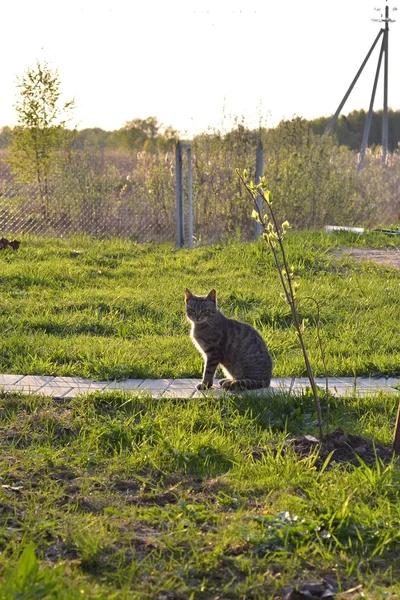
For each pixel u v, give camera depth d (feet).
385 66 119.24
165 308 36.91
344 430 22.40
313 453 19.99
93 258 49.19
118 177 66.90
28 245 53.93
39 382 26.66
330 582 14.24
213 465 19.66
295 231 61.05
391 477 18.26
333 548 15.29
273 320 35.60
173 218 62.69
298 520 15.97
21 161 68.08
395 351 30.63
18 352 30.07
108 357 28.78
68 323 33.94
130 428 21.74
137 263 48.47
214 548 15.07
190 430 21.95
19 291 39.99
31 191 61.57
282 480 18.33
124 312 36.73
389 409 24.27
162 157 67.67
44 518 16.10
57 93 68.28
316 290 40.65
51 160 66.13
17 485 18.06
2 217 60.44
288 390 25.90
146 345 30.96
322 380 27.66
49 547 15.11
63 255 50.55
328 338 32.63
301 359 29.14
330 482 18.12
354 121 197.98
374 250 54.49
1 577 13.21
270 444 21.01
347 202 70.74
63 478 18.74
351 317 35.60
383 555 15.24
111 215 62.39
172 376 28.02
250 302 38.73
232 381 26.96
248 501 17.54
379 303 38.27
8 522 16.07
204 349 27.17
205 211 62.95
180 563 14.61
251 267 47.16
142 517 16.49
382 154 99.71
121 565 14.42
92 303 37.32
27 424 22.36
